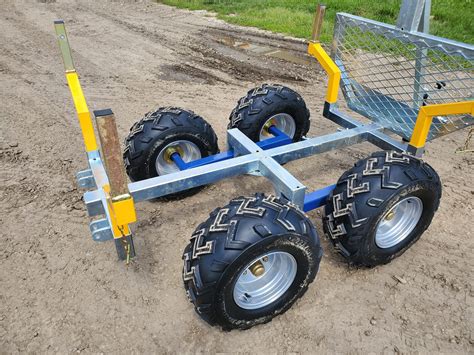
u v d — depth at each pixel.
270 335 2.91
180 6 13.12
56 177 4.55
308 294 3.21
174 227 3.86
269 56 8.45
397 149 3.71
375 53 4.06
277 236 2.53
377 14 10.55
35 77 7.26
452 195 4.29
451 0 11.33
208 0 13.57
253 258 2.54
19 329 2.93
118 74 7.49
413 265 3.47
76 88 2.99
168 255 3.55
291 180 3.02
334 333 2.92
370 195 2.94
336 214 3.05
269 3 12.68
